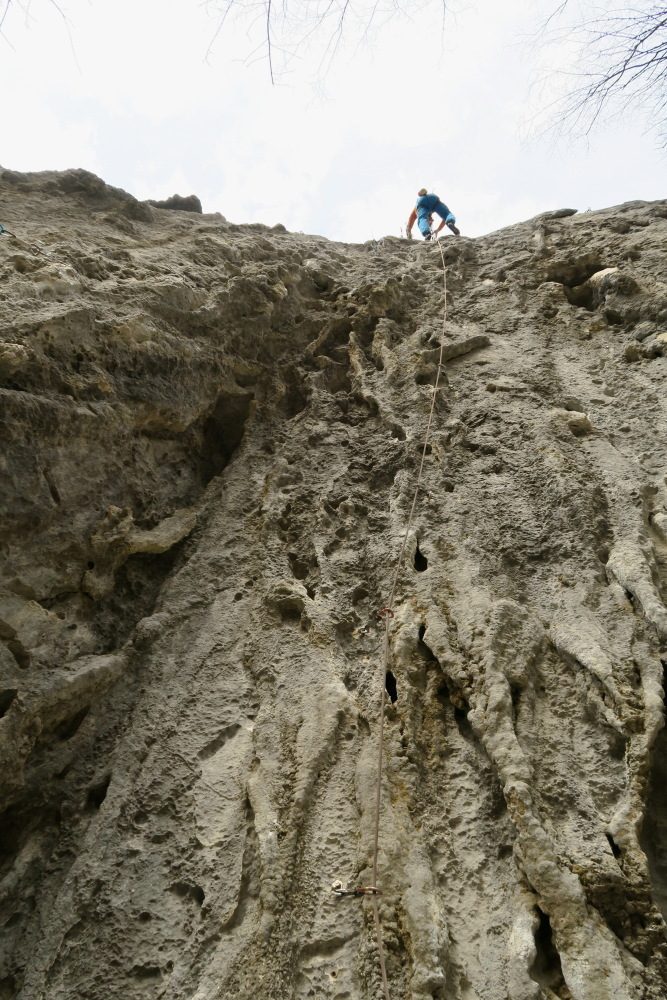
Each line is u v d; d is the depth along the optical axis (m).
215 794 2.88
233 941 2.40
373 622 3.51
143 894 2.63
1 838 2.87
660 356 4.71
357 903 2.46
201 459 4.57
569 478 3.87
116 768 3.00
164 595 3.70
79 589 3.46
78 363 3.69
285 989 2.25
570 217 6.62
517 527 3.74
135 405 3.93
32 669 3.06
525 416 4.42
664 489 3.79
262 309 5.04
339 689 3.15
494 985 2.22
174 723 3.16
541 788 2.67
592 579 3.38
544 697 3.02
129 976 2.43
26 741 2.88
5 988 2.47
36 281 3.80
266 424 4.76
